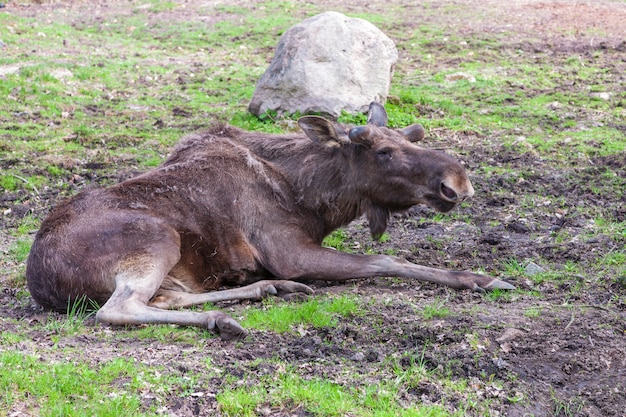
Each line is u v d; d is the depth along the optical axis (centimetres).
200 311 805
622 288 868
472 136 1462
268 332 750
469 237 1038
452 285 863
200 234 845
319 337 738
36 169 1290
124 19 2623
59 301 809
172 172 873
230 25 2484
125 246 795
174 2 2839
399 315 788
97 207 825
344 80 1508
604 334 758
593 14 2559
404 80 1828
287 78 1506
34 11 2769
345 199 894
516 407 648
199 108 1639
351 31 1549
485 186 1212
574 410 653
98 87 1770
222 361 682
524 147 1384
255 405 619
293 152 907
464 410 633
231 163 884
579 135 1449
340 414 608
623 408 660
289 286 848
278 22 2489
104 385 632
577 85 1786
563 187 1209
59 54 2006
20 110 1577
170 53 2159
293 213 888
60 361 669
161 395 623
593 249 973
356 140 852
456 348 724
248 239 873
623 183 1212
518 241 1020
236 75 1903
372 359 703
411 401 639
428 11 2655
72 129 1495
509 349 728
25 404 603
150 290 781
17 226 1099
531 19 2502
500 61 2005
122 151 1391
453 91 1744
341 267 866
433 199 854
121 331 750
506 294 850
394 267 865
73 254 797
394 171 859
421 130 915
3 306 848
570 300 839
